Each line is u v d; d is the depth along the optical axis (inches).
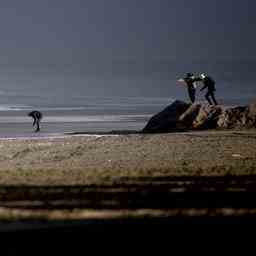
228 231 1994.3
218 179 3191.4
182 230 1999.3
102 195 2662.4
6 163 4077.3
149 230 1995.6
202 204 2458.2
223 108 5649.6
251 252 1849.2
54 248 1846.7
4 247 1845.5
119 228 2011.6
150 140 4916.3
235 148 4542.3
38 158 4256.9
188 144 4714.6
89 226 2034.9
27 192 2719.0
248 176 3307.1
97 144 4800.7
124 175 3270.2
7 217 2142.0
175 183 3034.0
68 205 2427.4
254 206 2427.4
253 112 5575.8
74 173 3344.0
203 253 1830.7
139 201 2522.1
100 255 1813.5
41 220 2117.4
